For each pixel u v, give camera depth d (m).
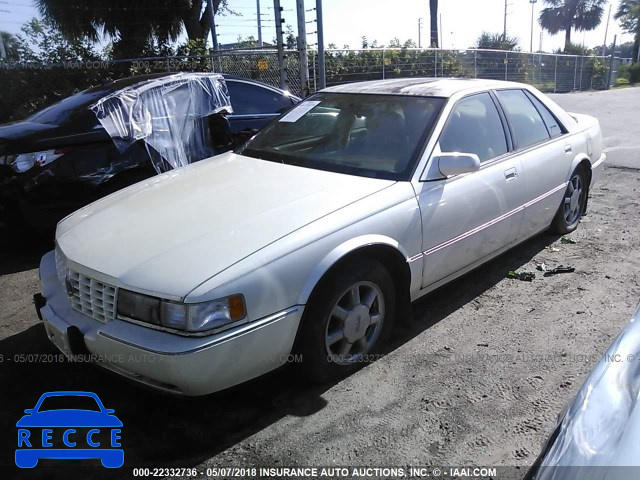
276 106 6.83
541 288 4.34
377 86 4.36
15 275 4.87
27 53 11.88
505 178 4.05
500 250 4.27
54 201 4.95
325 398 3.00
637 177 8.03
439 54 18.39
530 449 2.61
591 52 43.84
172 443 2.70
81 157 5.04
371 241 3.04
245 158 4.05
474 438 2.69
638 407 1.61
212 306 2.47
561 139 4.94
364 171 3.54
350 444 2.66
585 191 5.55
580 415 1.77
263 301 2.61
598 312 3.93
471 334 3.66
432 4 23.56
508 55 22.75
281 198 3.18
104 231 3.04
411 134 3.68
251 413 2.90
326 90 4.58
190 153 5.82
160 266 2.61
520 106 4.63
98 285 2.71
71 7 13.02
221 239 2.76
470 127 3.96
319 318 2.89
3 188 4.86
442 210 3.50
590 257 4.93
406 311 3.51
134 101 5.46
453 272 3.79
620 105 17.89
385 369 3.27
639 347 1.93
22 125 5.30
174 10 14.13
